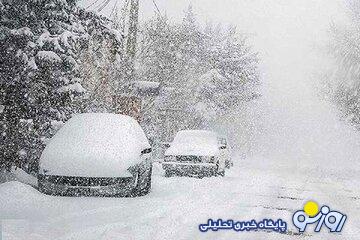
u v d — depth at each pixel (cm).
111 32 1311
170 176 1570
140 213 778
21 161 1155
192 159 1541
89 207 812
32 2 1130
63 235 602
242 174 1930
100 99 1845
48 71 1179
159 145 2566
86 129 1014
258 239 653
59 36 1145
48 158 913
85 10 1277
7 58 1116
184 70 3528
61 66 1198
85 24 1259
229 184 1370
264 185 1438
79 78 1288
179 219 751
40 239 573
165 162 1553
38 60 1130
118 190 903
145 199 931
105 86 1867
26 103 1159
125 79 2084
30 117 1181
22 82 1141
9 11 1122
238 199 1048
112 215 749
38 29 1174
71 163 898
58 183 891
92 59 1702
